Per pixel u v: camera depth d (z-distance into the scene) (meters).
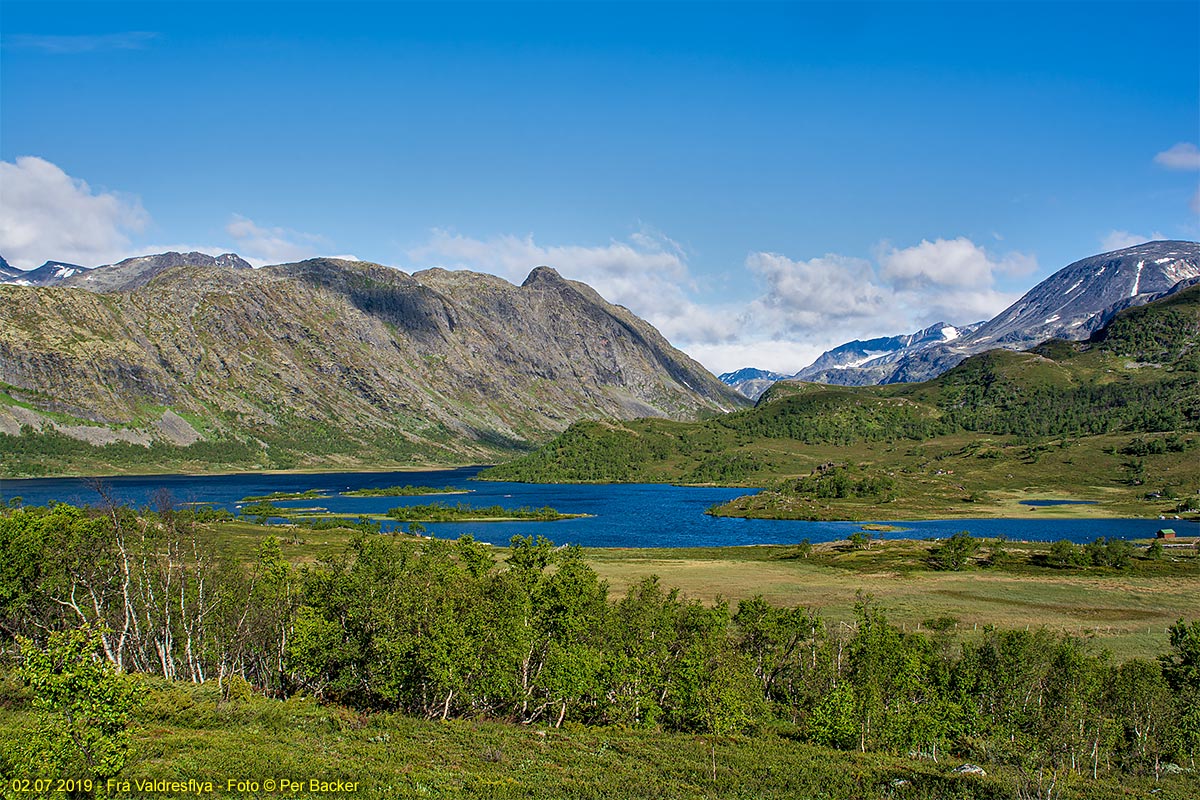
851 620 112.50
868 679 67.94
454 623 62.09
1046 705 66.38
